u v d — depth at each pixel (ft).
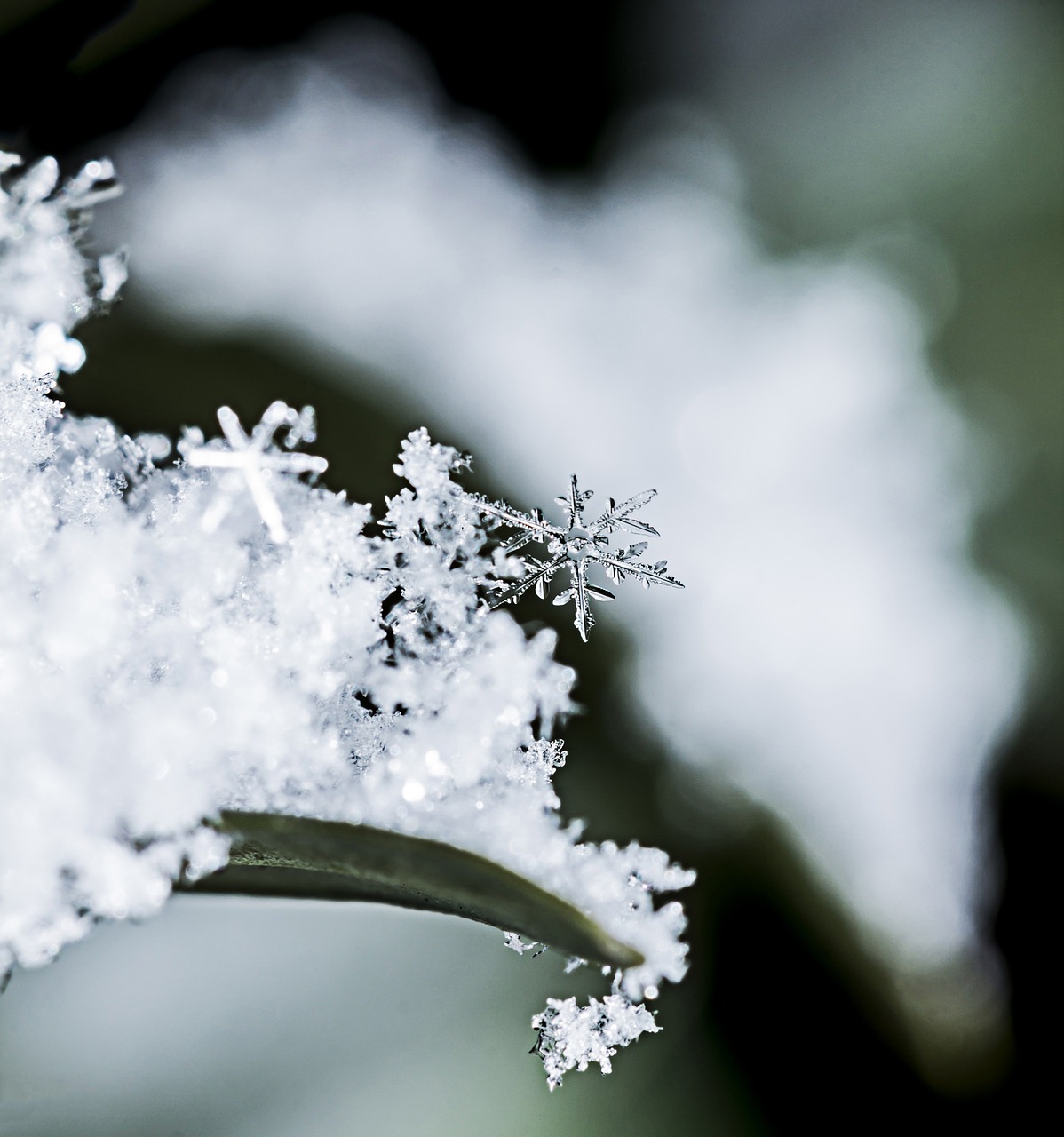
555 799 0.25
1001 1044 0.28
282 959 0.26
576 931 0.25
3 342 0.25
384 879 0.25
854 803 0.29
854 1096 0.27
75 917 0.24
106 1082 0.25
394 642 0.25
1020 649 0.29
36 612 0.25
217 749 0.25
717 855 0.28
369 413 0.29
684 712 0.29
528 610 0.27
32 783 0.24
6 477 0.25
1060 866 0.29
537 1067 0.26
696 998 0.27
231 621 0.25
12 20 0.29
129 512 0.25
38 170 0.26
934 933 0.28
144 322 0.28
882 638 0.29
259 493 0.25
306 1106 0.26
